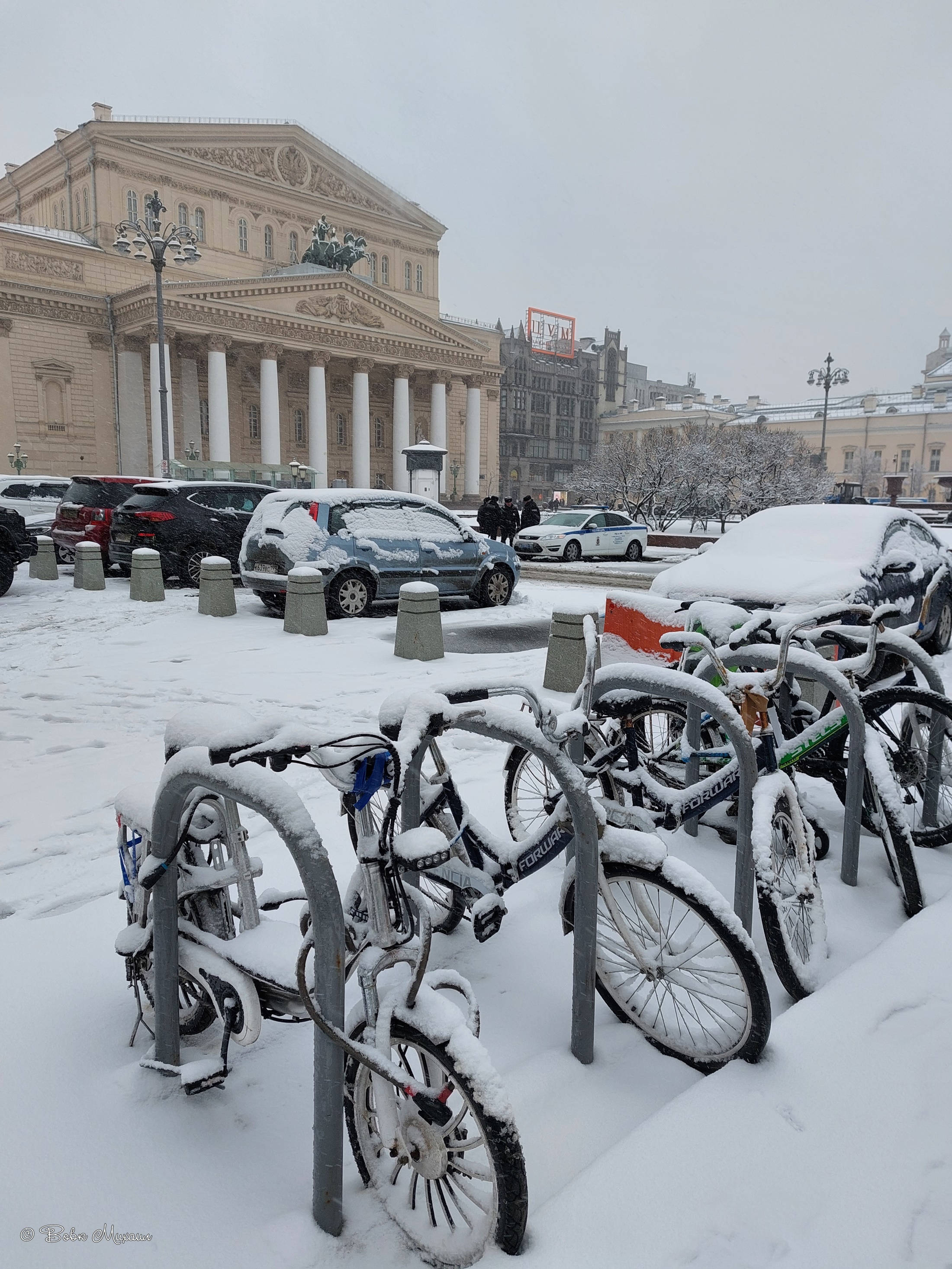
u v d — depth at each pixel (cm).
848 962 306
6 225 5328
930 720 424
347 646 956
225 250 6438
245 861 236
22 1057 255
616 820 279
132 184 5956
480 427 7806
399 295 7662
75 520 1675
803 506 803
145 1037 266
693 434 5041
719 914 235
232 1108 234
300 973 185
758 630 396
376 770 199
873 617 371
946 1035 254
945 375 11506
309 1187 207
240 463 4581
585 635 271
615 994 271
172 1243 189
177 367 6012
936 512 3591
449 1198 201
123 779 528
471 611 1286
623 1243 185
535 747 241
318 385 6366
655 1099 238
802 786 498
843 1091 231
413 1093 181
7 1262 183
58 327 5556
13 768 550
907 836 341
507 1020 275
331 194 7125
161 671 822
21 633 1036
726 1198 196
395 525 1223
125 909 359
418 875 298
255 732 196
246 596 1431
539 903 358
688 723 374
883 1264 181
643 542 2534
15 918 353
